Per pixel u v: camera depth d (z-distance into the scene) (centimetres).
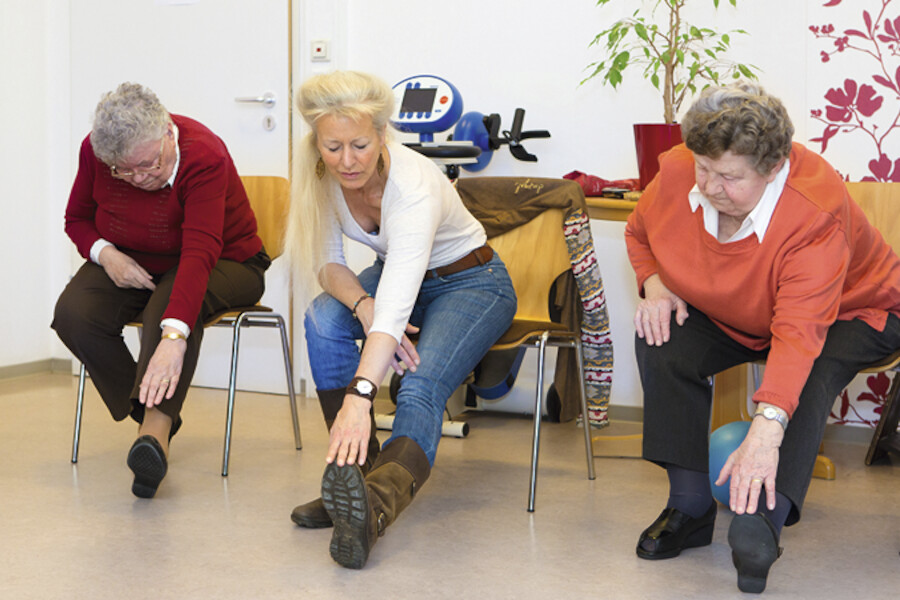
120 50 371
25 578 165
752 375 287
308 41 341
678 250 183
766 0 290
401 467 173
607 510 213
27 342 393
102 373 227
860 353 176
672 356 183
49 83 390
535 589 164
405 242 177
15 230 384
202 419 308
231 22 352
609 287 315
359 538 164
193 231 218
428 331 192
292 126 347
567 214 248
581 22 310
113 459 250
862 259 183
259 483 230
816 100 287
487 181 258
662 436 181
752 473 156
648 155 257
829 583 168
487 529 198
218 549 182
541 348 214
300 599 158
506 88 322
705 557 182
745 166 159
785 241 167
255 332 360
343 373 202
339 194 198
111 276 228
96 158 226
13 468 239
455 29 326
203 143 224
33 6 382
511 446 279
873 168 282
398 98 290
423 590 162
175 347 206
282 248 262
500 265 212
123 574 168
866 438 291
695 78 299
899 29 275
